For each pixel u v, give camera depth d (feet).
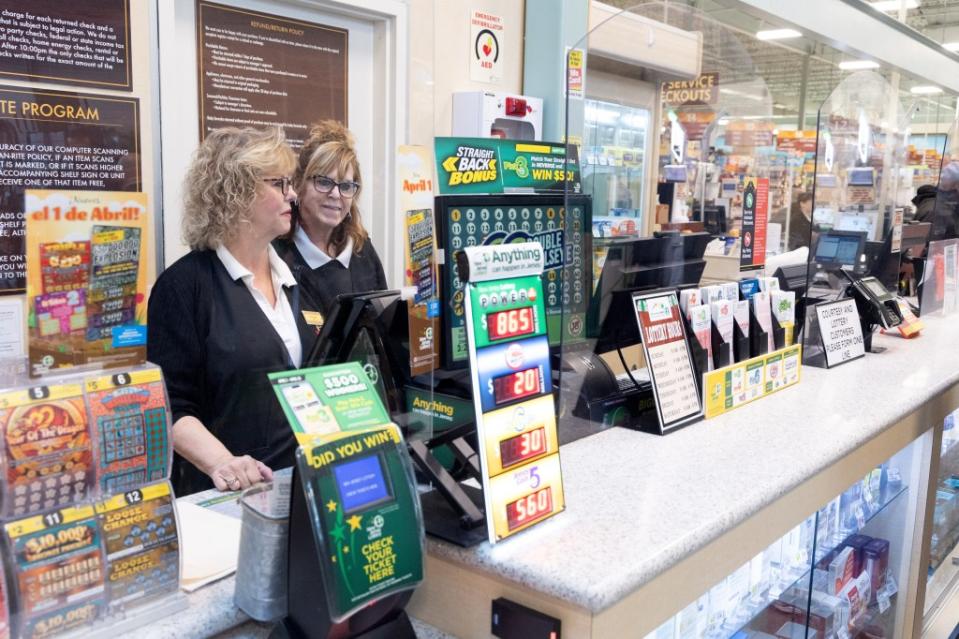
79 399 3.16
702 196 7.55
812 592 6.52
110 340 3.30
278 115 9.14
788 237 10.46
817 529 6.32
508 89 12.34
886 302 8.90
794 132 10.17
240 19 8.71
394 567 3.25
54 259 3.10
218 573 3.84
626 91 7.47
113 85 7.75
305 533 3.17
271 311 4.87
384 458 3.32
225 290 4.79
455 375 4.60
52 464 3.07
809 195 10.28
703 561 4.11
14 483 2.98
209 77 8.54
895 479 7.78
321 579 3.10
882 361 8.20
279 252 4.88
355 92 9.97
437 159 4.84
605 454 5.06
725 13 14.49
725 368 6.06
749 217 7.55
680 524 3.98
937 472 8.04
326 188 4.84
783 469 4.82
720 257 7.22
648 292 5.65
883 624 7.92
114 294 3.29
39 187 7.35
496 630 3.69
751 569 5.54
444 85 11.15
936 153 15.05
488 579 3.73
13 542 2.96
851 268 9.35
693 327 5.86
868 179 10.00
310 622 3.26
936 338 9.65
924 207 13.58
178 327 4.73
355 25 9.85
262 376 3.84
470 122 11.14
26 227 3.04
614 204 6.53
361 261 5.08
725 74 8.63
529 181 5.37
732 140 8.55
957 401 8.23
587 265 5.62
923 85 22.86
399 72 10.01
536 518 3.92
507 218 5.06
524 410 3.87
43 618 3.04
